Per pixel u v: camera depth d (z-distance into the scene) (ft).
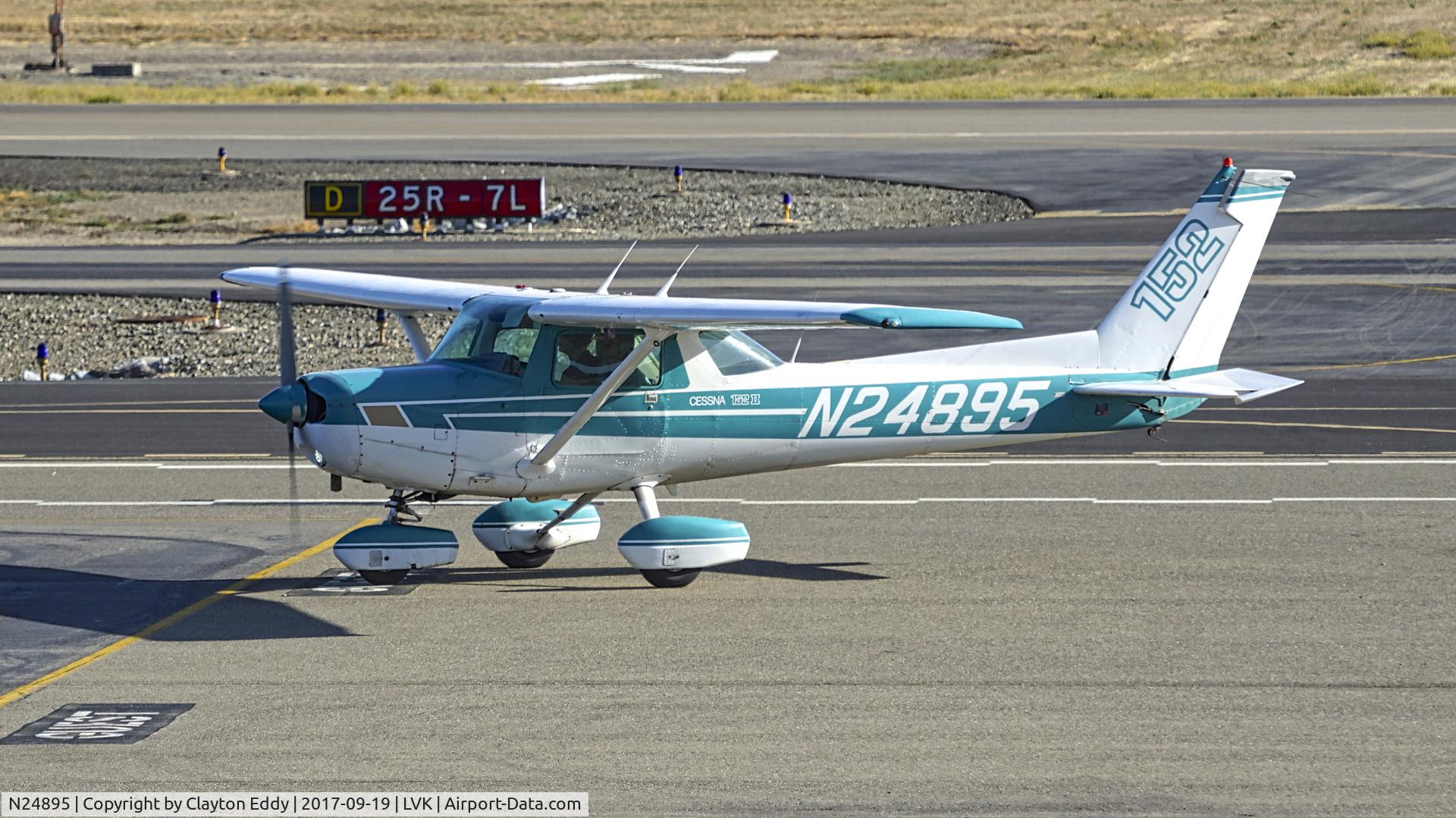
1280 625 125.90
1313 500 179.42
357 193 468.34
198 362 305.12
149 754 95.86
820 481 195.00
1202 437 222.48
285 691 109.29
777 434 146.00
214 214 492.13
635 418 140.77
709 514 176.65
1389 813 84.38
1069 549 156.46
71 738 99.09
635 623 128.36
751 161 552.41
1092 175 500.33
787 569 148.87
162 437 229.25
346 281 166.61
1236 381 156.35
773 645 120.88
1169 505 177.99
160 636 125.59
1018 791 88.07
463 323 143.74
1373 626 125.18
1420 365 275.80
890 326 115.14
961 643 121.19
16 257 426.10
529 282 370.73
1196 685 109.09
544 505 152.76
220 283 386.52
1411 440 217.56
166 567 152.15
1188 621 127.44
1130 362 156.25
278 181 542.57
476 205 467.11
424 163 564.30
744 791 88.58
